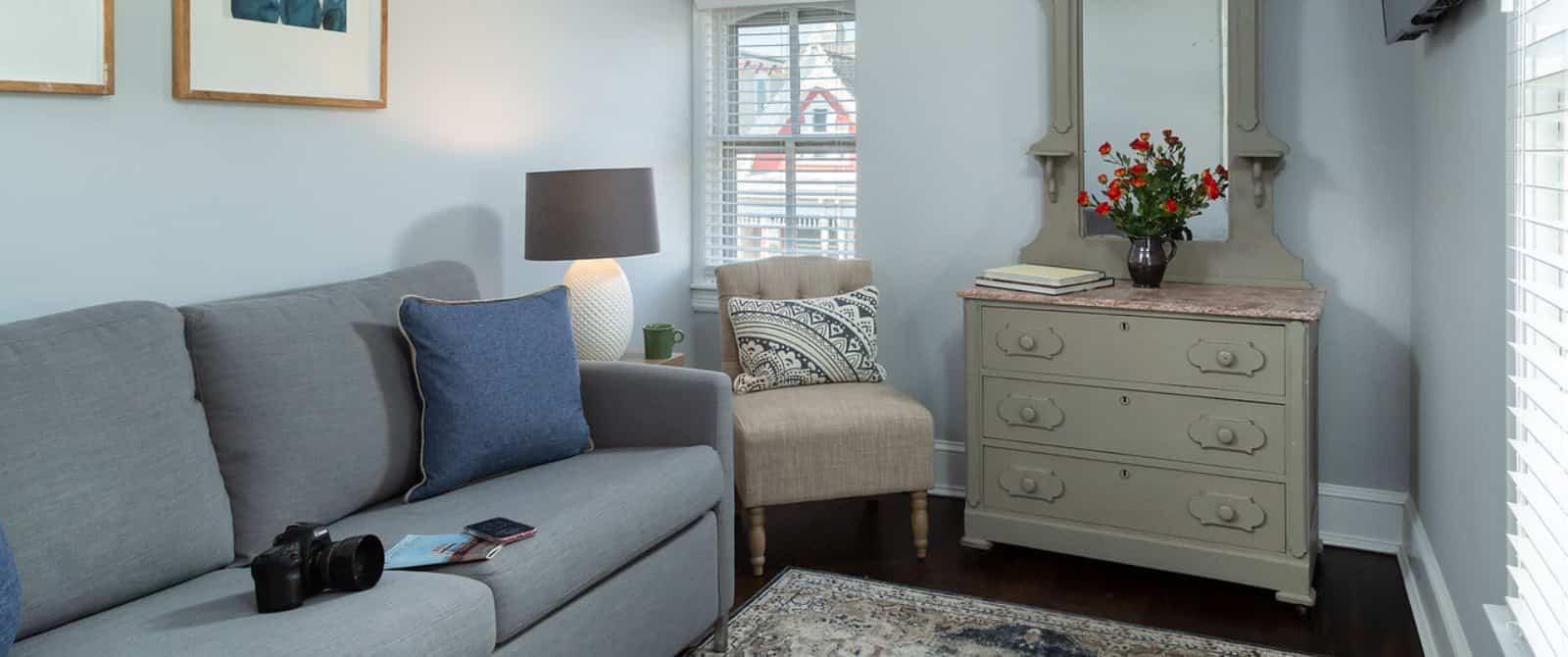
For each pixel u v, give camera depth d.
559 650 2.12
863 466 3.20
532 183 3.17
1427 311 2.79
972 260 3.78
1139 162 3.40
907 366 3.94
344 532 2.18
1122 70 3.40
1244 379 2.85
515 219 3.47
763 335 3.51
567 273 3.39
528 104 3.49
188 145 2.45
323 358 2.33
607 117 3.87
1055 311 3.11
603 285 3.30
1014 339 3.19
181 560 1.93
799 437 3.15
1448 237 2.42
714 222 4.45
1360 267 3.23
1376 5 3.13
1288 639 2.71
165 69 2.39
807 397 3.36
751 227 4.39
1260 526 2.88
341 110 2.84
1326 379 3.32
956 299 3.82
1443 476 2.52
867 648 2.69
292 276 2.73
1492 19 1.90
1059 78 3.47
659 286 4.22
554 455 2.61
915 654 2.65
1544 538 1.44
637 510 2.33
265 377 2.20
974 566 3.24
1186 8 3.29
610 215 3.12
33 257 2.17
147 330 2.02
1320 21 3.19
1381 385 3.25
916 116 3.81
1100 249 3.51
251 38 2.56
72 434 1.81
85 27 2.21
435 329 2.47
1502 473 1.83
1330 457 3.35
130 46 2.32
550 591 2.05
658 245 3.27
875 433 3.19
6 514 1.69
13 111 2.12
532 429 2.53
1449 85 2.38
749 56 4.30
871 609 2.93
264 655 1.58
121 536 1.82
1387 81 3.14
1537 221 1.47
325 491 2.25
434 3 3.11
